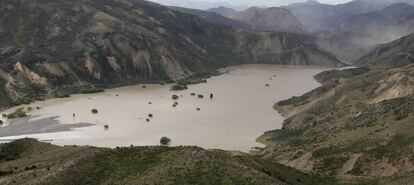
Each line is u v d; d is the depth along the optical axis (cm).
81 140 14700
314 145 12100
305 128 15112
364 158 9825
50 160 9075
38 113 18750
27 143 10850
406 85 14638
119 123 16925
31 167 8550
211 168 6084
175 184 5697
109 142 14438
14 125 16862
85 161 6875
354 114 14200
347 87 17588
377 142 10394
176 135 15300
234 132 15825
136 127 16338
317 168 10262
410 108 12231
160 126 16500
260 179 5909
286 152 12456
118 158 6900
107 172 6494
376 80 17062
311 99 18962
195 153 6656
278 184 5891
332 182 8312
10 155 10375
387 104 13562
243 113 18912
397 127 10675
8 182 7494
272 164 8744
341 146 11100
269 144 14262
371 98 15362
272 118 18050
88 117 17900
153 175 6059
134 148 7181
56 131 15862
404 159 9194
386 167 9288
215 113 18775
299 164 10969
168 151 6925
